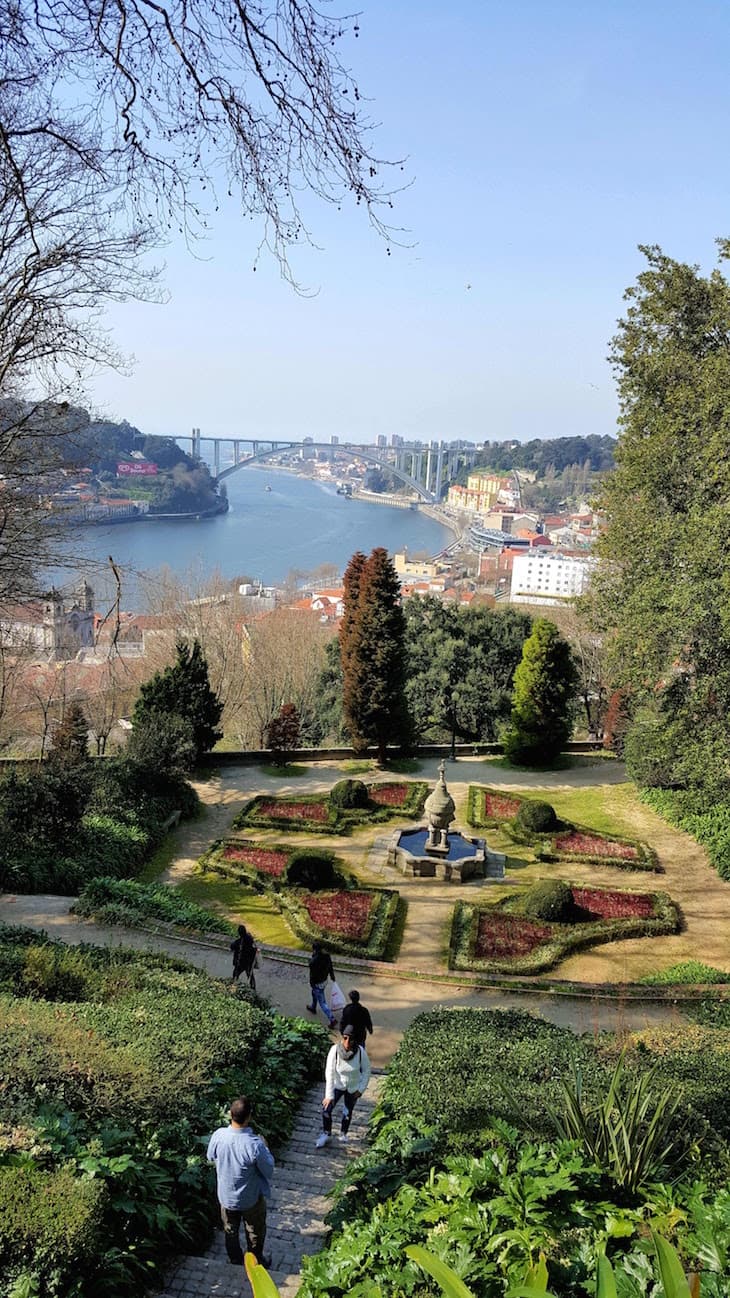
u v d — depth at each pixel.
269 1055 11.37
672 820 26.42
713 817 24.89
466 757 34.28
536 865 23.66
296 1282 6.77
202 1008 11.55
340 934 18.92
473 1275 4.72
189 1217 7.27
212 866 22.61
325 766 32.56
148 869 22.77
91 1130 7.21
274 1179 9.01
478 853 23.08
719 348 23.58
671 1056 10.41
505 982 16.98
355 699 31.89
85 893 19.02
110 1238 6.13
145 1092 7.97
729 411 20.34
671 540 21.94
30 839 20.66
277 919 20.17
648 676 23.23
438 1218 5.61
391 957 18.39
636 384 25.55
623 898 21.31
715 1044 11.28
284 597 69.56
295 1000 16.19
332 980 15.16
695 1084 9.00
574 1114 6.81
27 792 21.02
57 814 21.02
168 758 26.30
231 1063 10.09
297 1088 11.41
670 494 23.31
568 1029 12.82
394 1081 10.19
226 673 44.12
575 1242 5.31
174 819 25.59
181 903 19.77
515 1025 12.23
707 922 20.44
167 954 15.62
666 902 20.98
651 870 23.25
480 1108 8.19
